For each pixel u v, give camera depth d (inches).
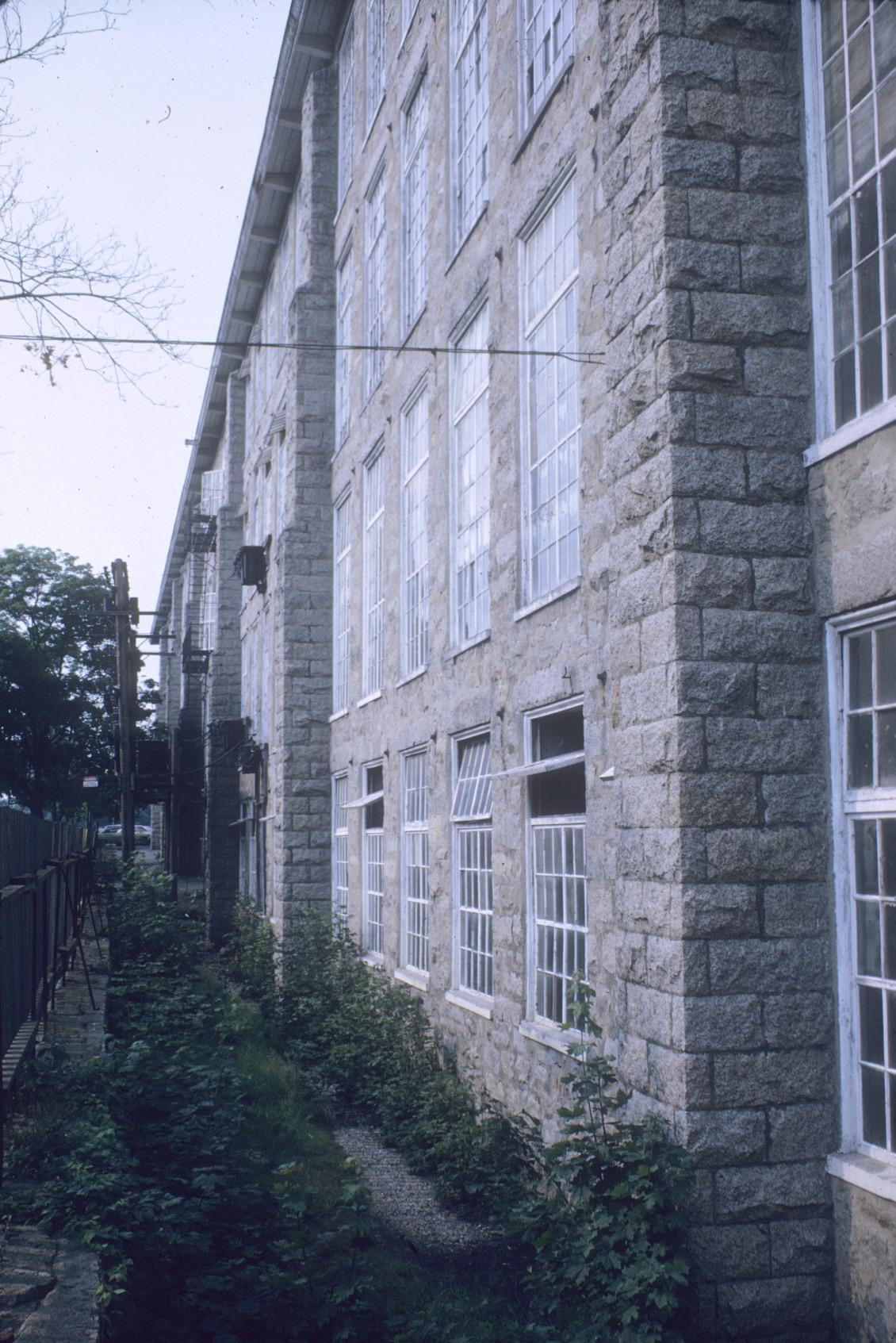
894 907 234.4
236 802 1133.1
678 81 267.3
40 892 426.6
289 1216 287.3
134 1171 276.5
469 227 490.9
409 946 557.9
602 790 323.0
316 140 802.8
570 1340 232.5
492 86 456.4
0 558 1971.0
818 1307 239.5
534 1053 372.2
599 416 334.6
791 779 253.4
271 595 911.0
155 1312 236.4
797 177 269.6
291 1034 578.2
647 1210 235.3
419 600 564.4
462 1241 319.9
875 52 246.4
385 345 637.3
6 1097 302.5
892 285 237.1
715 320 262.5
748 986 246.1
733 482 259.0
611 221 291.9
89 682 1979.6
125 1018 499.2
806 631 258.2
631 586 273.4
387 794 595.5
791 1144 243.3
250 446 1136.2
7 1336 190.5
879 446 238.5
